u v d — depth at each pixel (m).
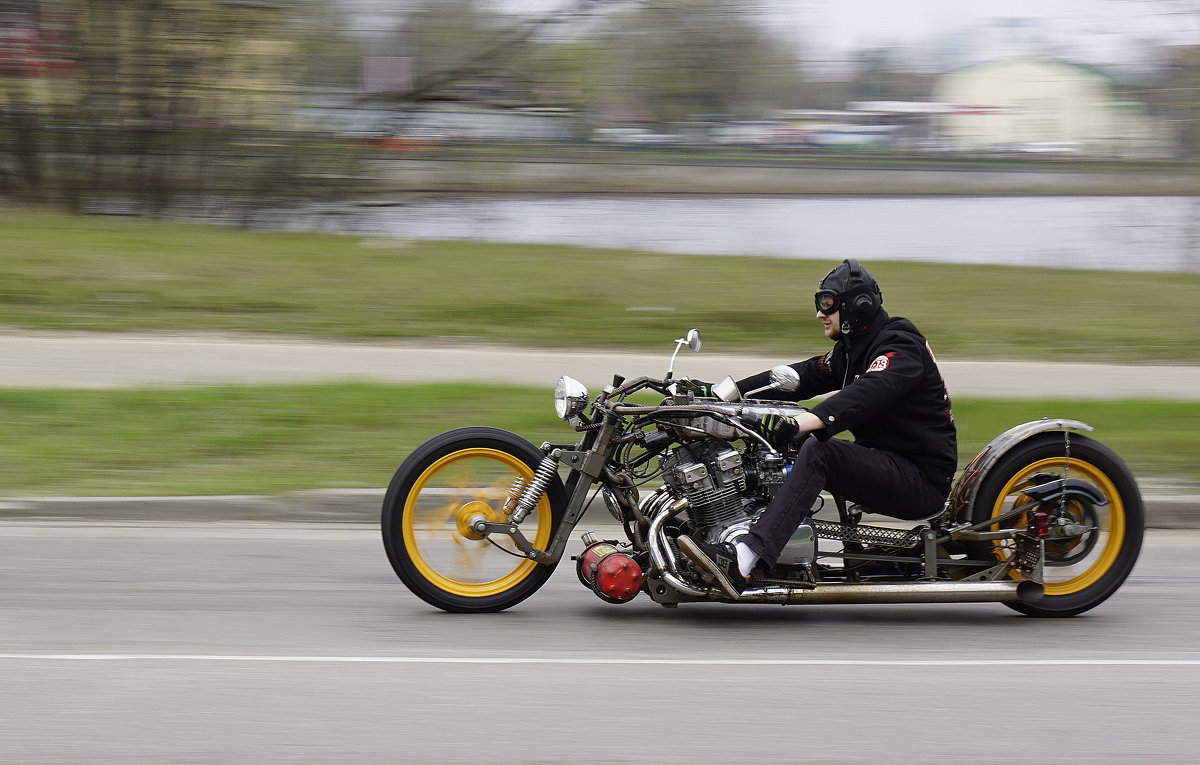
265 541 6.94
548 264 16.58
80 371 10.50
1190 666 5.11
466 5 20.91
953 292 15.62
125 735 4.10
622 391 5.69
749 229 24.31
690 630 5.50
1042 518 5.66
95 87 19.75
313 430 8.86
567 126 22.23
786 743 4.15
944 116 34.28
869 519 7.57
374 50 20.86
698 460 5.57
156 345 11.74
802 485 5.41
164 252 16.11
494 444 5.66
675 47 21.17
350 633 5.31
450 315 13.42
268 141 20.62
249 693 4.52
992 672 4.97
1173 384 11.02
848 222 27.31
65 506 7.26
